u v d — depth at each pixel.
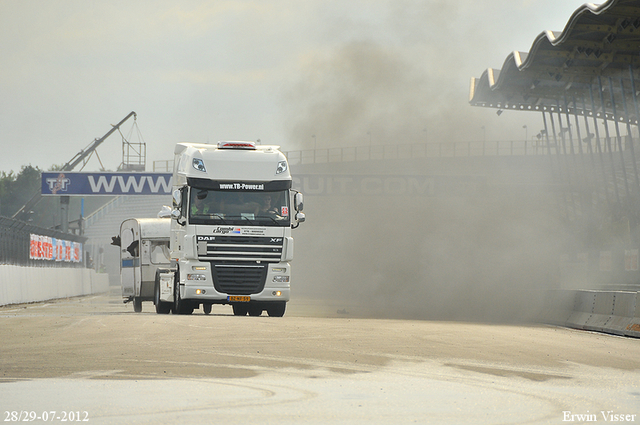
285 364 35.78
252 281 71.25
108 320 60.44
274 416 23.20
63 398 26.34
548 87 185.12
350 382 30.75
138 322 57.78
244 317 66.62
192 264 70.31
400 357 38.88
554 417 23.81
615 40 143.38
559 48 152.25
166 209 80.44
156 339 45.50
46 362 36.06
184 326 53.88
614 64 156.88
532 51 153.88
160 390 28.22
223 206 71.06
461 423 22.52
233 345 42.69
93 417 22.86
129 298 101.94
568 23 133.62
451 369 35.12
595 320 65.38
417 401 26.45
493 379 32.38
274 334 48.50
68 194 193.75
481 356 39.97
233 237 70.69
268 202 72.06
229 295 70.81
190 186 70.69
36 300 125.06
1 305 103.00
